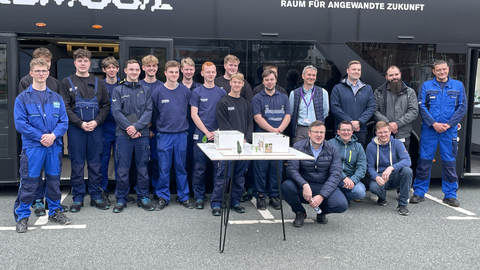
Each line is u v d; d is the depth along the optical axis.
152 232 3.72
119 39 4.82
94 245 3.37
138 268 2.94
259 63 5.06
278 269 2.96
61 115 3.83
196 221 4.07
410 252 3.32
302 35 5.11
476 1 5.30
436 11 5.25
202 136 4.51
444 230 3.88
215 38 4.98
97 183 4.48
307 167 4.01
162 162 4.48
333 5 5.13
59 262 3.02
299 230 3.85
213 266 2.99
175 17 4.92
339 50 5.16
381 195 4.69
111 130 4.74
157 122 4.49
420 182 4.91
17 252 3.20
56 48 5.88
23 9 4.69
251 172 5.01
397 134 5.01
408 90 4.96
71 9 4.77
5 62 4.65
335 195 3.93
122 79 4.76
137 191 4.51
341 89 4.90
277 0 5.05
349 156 4.43
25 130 3.56
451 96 4.71
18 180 4.81
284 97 4.63
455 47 5.30
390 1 5.19
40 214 4.13
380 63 5.23
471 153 5.68
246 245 3.43
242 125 4.35
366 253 3.29
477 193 5.41
